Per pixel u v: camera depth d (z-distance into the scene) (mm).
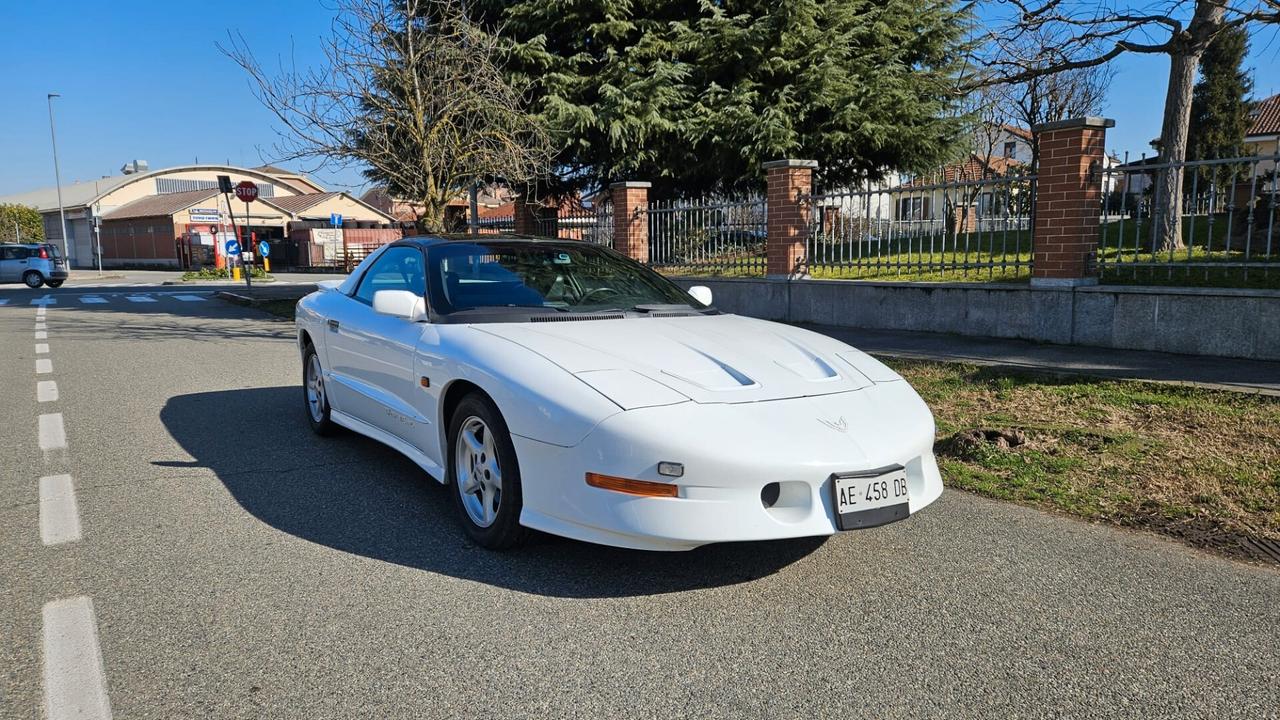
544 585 3209
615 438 2965
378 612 2969
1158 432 5164
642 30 15086
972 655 2686
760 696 2434
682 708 2369
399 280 4719
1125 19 10102
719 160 14836
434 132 11328
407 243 4844
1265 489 4168
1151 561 3463
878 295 9750
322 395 5508
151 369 8672
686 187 16672
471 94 11336
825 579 3285
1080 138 7711
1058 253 7984
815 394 3357
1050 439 5098
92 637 2777
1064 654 2695
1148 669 2596
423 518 3982
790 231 10875
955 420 5680
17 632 2814
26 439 5574
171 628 2844
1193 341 7141
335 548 3588
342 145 11398
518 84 14477
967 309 8828
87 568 3361
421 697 2422
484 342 3641
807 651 2707
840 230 10633
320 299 5555
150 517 3988
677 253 12914
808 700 2414
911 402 3582
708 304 4844
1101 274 8617
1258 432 4984
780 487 2984
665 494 2914
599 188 17219
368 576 3285
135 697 2416
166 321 13977
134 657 2646
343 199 53438
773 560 3477
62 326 13234
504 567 3381
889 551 3582
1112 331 7645
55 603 3035
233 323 13594
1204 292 7023
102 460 5035
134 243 48250
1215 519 3875
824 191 15789
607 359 3412
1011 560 3482
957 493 4379
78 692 2439
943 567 3408
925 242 15102
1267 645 2744
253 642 2748
